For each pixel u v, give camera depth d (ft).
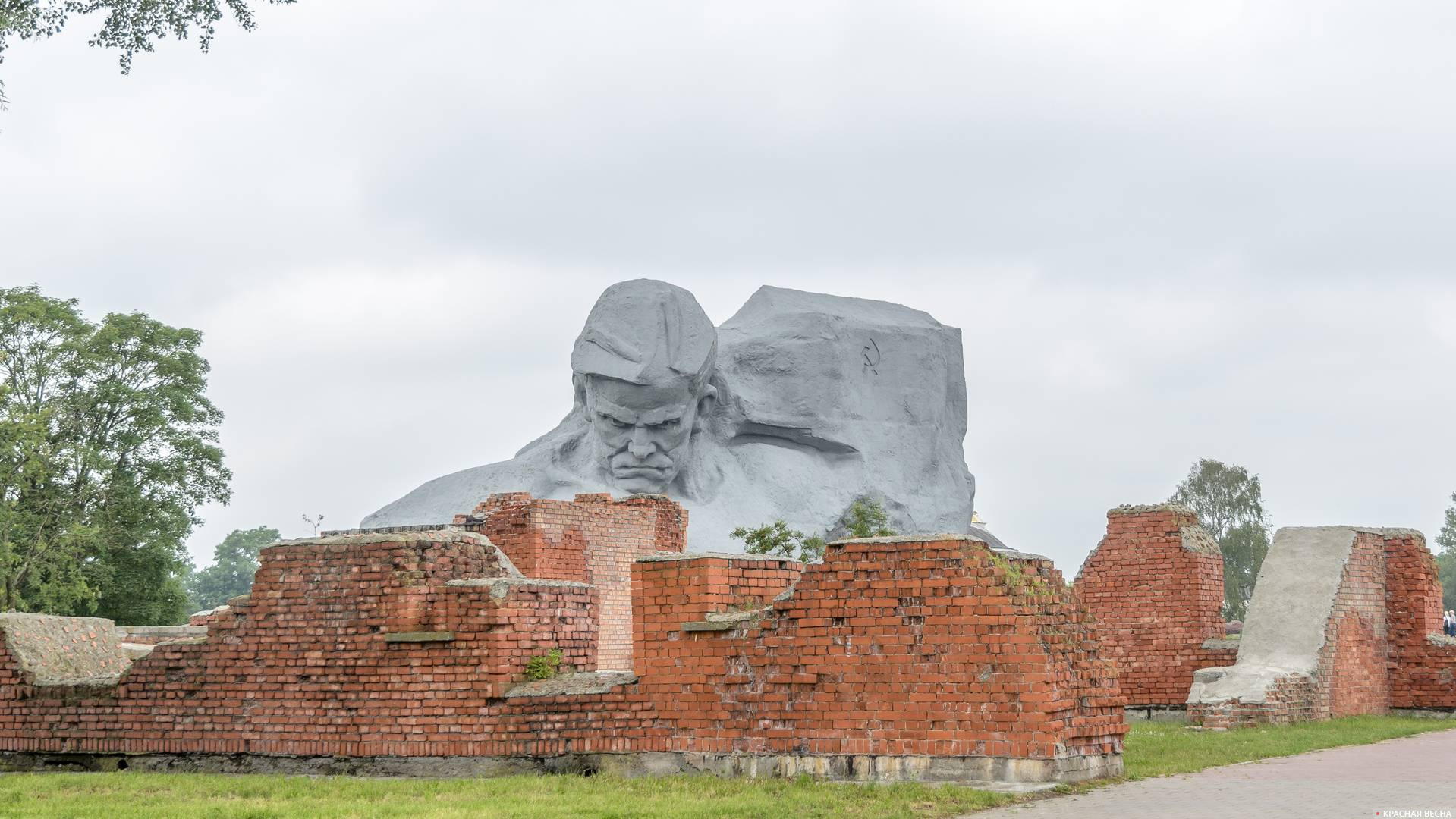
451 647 54.29
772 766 49.01
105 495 181.68
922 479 233.35
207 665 57.21
